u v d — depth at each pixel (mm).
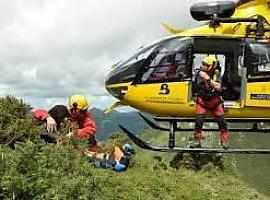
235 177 5996
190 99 6543
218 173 5855
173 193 4500
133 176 4762
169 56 6602
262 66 6637
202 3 7016
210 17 6984
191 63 6574
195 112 6465
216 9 6930
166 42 6652
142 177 4777
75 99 5168
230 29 6984
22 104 4758
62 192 3426
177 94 6566
